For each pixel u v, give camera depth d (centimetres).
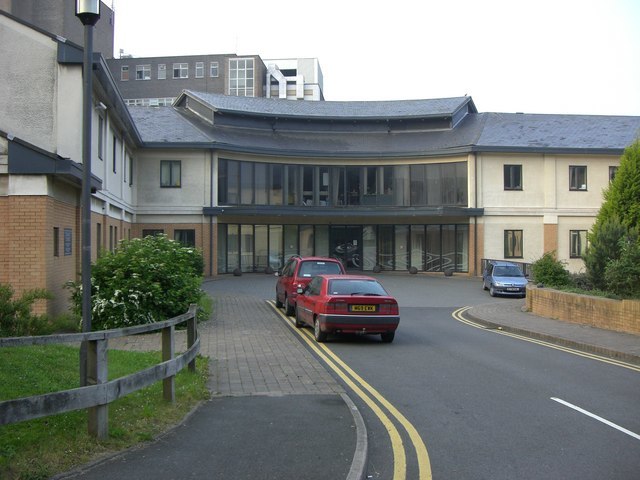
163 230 3456
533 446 651
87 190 661
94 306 1384
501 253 3631
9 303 1080
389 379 1009
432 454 623
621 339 1430
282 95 9275
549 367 1133
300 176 3781
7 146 1363
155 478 494
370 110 4150
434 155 3694
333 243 3944
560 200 3656
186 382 850
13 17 1584
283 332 1523
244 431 648
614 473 568
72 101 1594
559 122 3991
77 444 534
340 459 563
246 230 3753
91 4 661
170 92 8319
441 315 2072
